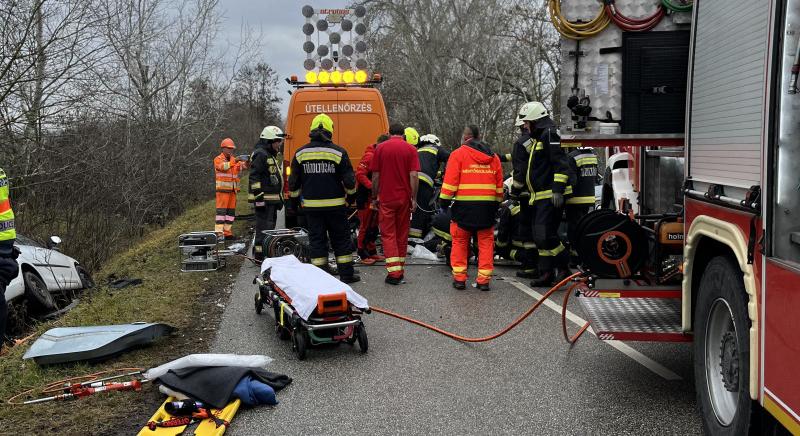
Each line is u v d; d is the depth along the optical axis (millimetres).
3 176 4777
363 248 10523
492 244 8445
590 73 5297
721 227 3820
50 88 11703
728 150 3859
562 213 8461
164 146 19625
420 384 5199
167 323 6879
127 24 18750
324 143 8648
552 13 5281
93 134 13609
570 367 5539
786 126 3199
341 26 12141
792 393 2975
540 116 8109
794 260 3189
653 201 6598
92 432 4316
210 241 10047
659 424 4410
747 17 3666
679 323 4770
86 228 12664
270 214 10820
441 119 30750
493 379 5285
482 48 29562
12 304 7875
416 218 11141
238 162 14047
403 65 31531
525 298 7984
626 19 5172
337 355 5957
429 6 30172
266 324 6949
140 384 5031
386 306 7676
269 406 4797
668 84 5215
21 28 10977
